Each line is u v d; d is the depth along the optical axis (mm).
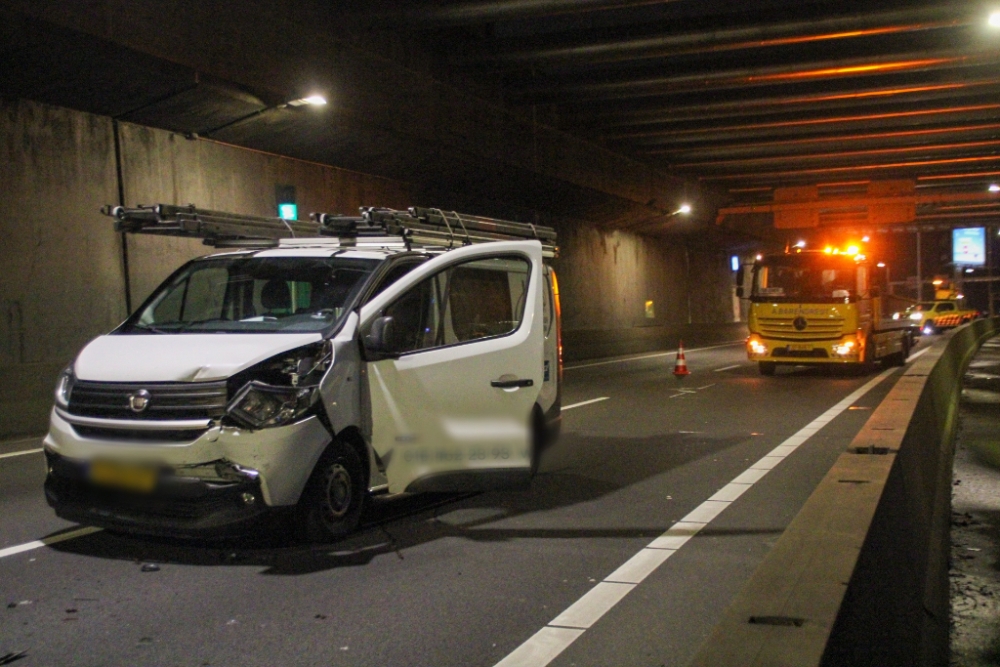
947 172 38969
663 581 5695
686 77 23328
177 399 5812
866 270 21297
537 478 9070
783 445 11016
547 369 8117
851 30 19172
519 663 4398
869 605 3199
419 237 7352
